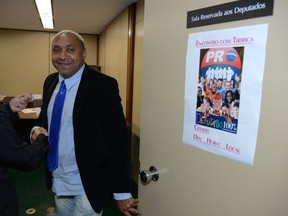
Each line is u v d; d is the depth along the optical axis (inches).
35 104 181.5
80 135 51.6
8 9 144.9
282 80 24.2
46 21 178.1
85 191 53.4
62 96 54.3
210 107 31.7
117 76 156.5
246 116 27.5
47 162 56.7
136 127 122.5
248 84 27.1
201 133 33.2
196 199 34.8
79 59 54.0
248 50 26.9
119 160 55.5
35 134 54.1
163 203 41.7
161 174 41.6
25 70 230.4
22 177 135.5
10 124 45.1
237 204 29.2
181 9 35.4
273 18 24.6
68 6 133.5
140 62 115.6
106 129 53.9
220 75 30.1
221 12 29.6
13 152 43.3
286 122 24.0
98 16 156.6
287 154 24.1
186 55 34.8
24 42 226.5
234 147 29.0
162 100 40.3
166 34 38.6
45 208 107.1
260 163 26.5
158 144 41.9
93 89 52.4
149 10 42.4
